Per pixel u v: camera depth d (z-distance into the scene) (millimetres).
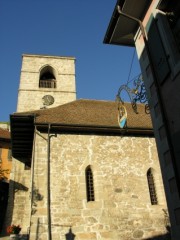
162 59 7098
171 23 7340
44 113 15953
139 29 8867
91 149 14789
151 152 15562
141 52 8469
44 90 27094
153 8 7871
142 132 15828
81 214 12992
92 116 16500
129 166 14844
